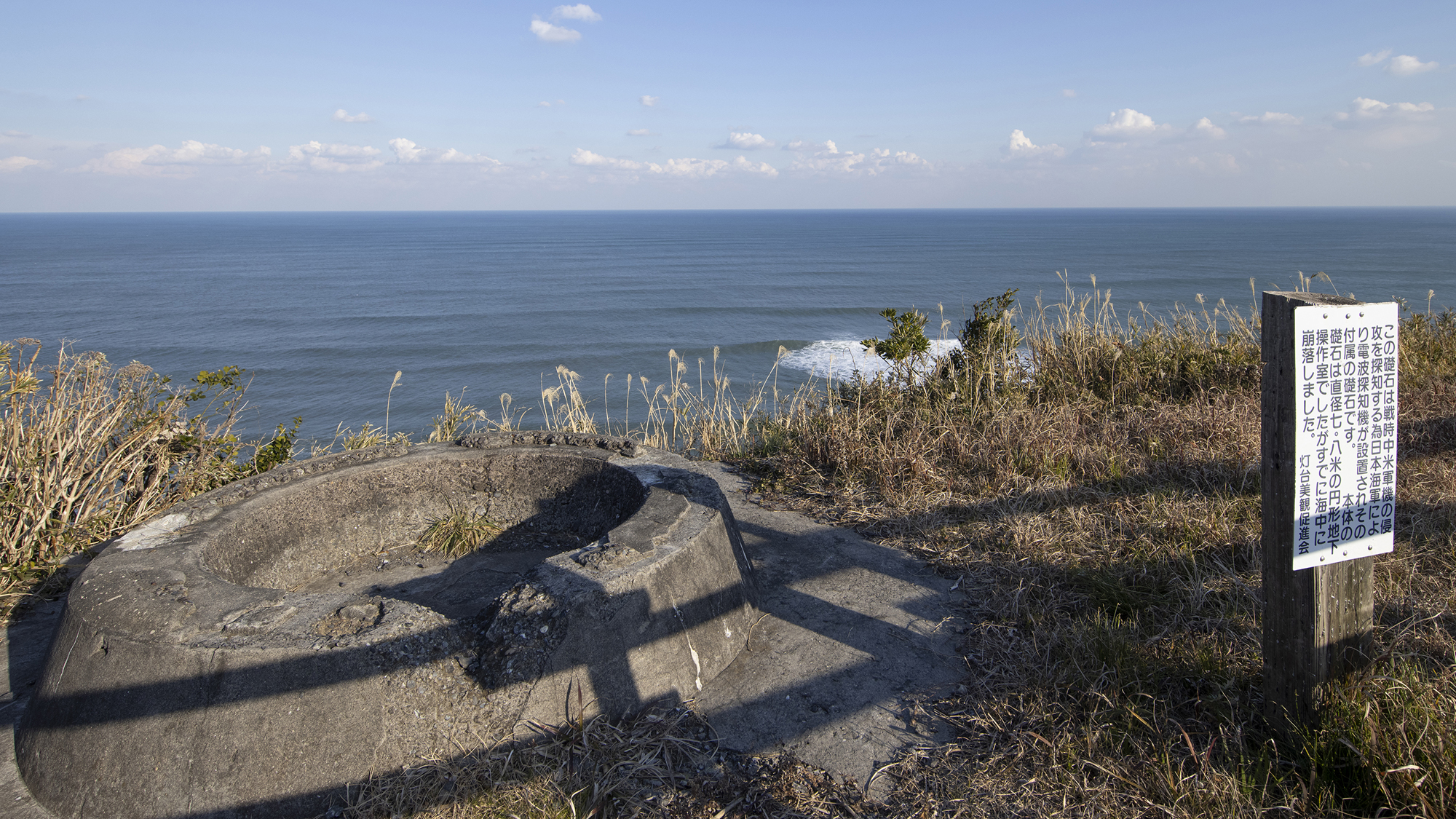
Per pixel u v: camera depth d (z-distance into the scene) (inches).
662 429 277.0
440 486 178.9
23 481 168.7
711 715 111.7
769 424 259.9
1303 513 87.6
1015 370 256.4
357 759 95.9
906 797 93.5
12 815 97.0
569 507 173.5
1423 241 4392.2
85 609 105.3
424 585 155.9
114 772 95.3
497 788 95.0
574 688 105.9
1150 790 89.5
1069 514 163.8
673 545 123.2
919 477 192.1
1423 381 227.5
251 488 153.3
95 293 2278.5
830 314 1715.1
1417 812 78.1
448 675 102.8
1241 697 103.3
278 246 5275.6
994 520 168.1
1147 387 244.4
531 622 106.0
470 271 3102.9
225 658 95.6
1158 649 115.4
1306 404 85.4
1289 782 87.4
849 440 211.8
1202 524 149.6
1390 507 91.0
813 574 153.5
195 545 127.7
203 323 1663.4
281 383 1092.5
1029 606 132.7
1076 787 91.0
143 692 96.3
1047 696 108.0
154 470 192.7
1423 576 127.9
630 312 1804.9
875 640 128.6
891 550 163.2
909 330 261.3
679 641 115.8
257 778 94.1
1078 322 279.6
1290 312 84.2
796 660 124.2
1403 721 83.9
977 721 105.0
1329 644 90.6
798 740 105.3
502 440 185.5
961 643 125.8
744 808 93.7
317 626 102.0
